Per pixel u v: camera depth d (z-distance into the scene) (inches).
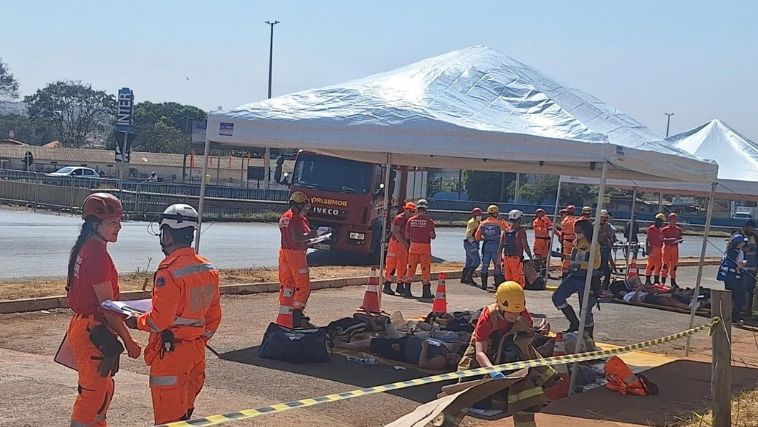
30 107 4660.4
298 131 423.8
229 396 323.0
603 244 671.1
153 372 204.2
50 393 296.4
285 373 371.9
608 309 707.4
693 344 544.4
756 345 560.4
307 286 450.6
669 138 807.1
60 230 1027.3
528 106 428.5
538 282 809.5
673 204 2546.8
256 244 1016.9
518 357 265.0
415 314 585.3
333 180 905.5
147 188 1695.4
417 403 339.3
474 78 453.4
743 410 342.6
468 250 811.4
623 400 361.1
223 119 438.0
